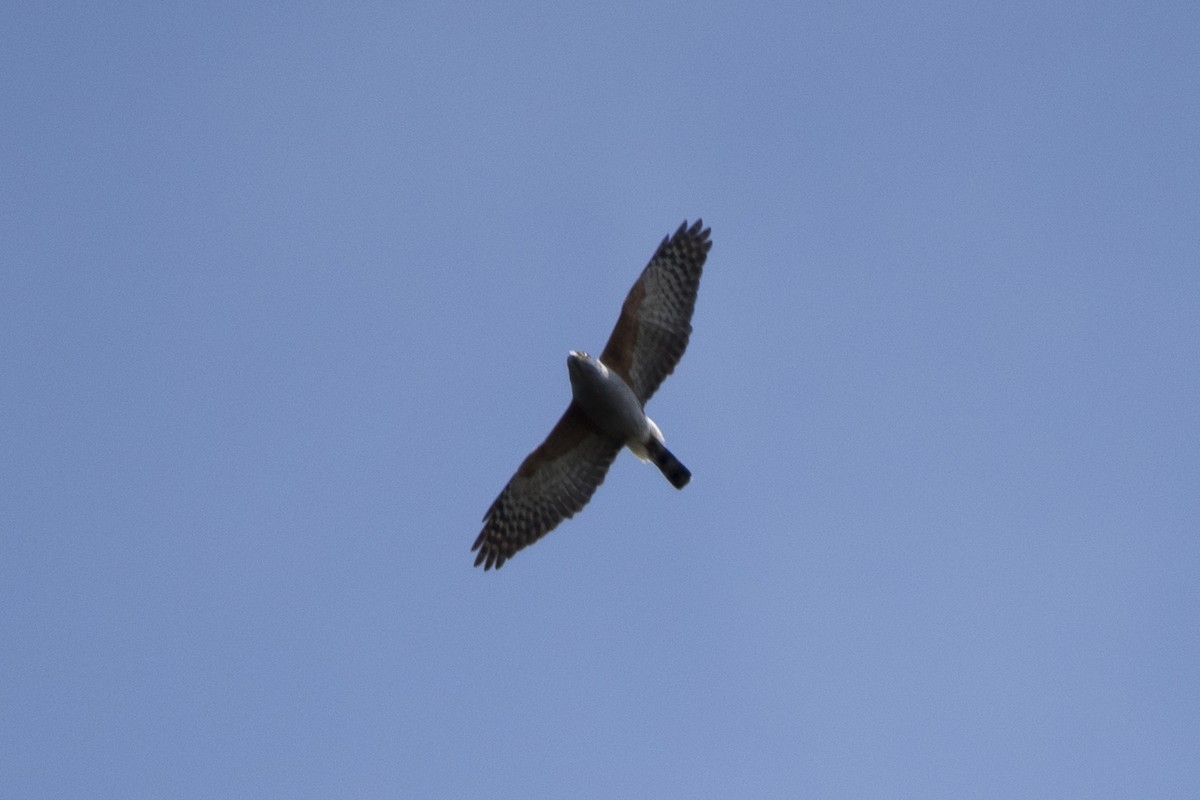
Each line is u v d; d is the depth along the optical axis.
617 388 19.02
